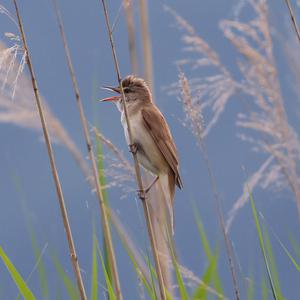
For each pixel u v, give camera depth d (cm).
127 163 955
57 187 875
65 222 875
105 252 937
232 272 934
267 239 962
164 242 1006
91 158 914
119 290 895
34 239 997
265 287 948
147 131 1138
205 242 1010
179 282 950
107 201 970
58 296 955
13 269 926
